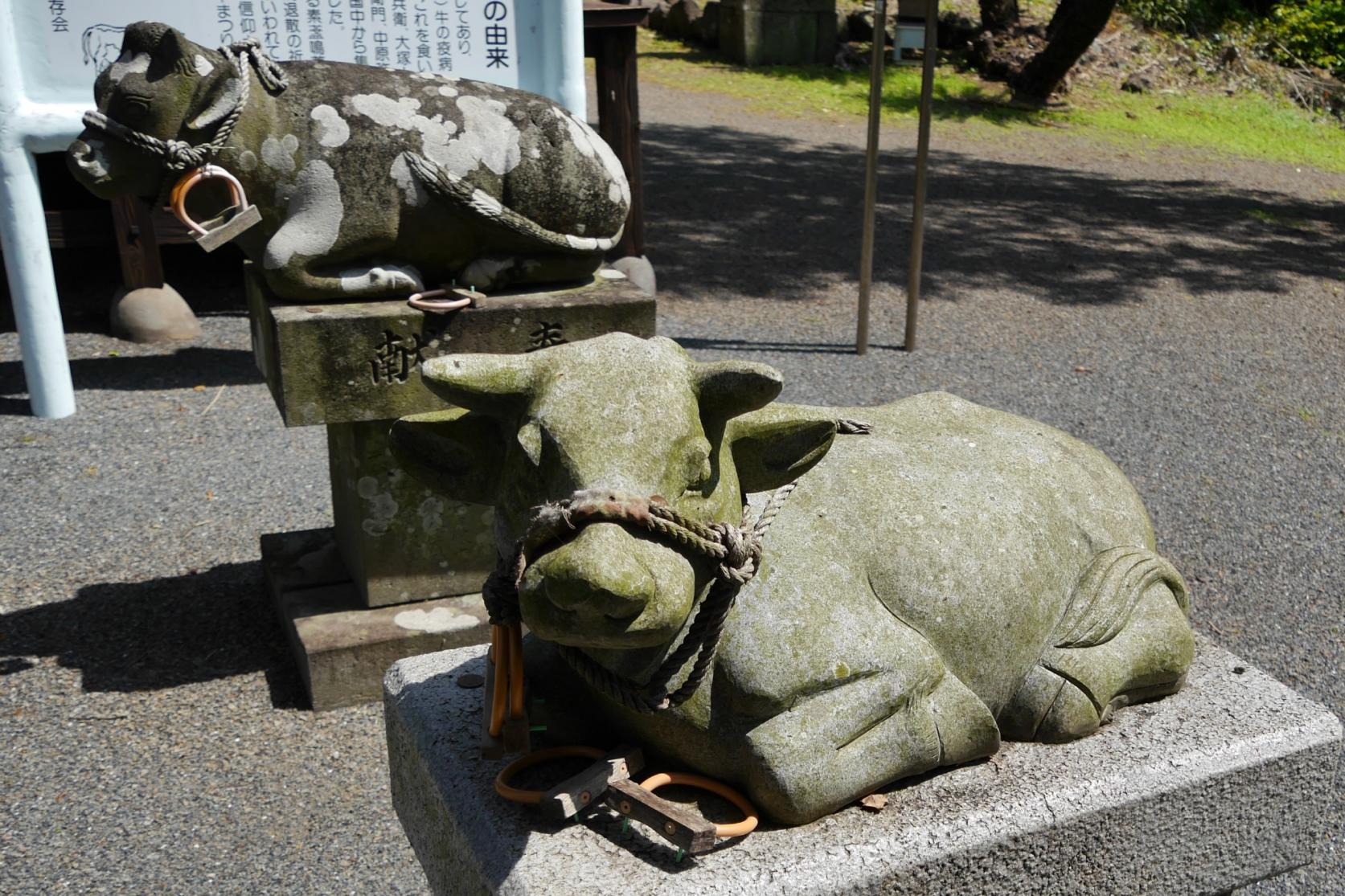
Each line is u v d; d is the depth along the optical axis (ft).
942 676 5.96
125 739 10.42
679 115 40.86
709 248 27.91
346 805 9.73
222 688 11.17
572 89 13.43
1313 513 15.81
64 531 14.21
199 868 8.99
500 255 10.99
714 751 5.71
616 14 19.90
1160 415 19.10
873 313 23.99
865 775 5.73
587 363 5.13
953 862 5.69
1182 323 24.20
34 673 11.34
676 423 4.97
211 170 10.01
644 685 5.45
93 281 24.77
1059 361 21.54
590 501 4.67
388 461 10.82
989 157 38.65
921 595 5.97
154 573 13.30
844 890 5.47
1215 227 32.32
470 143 10.56
